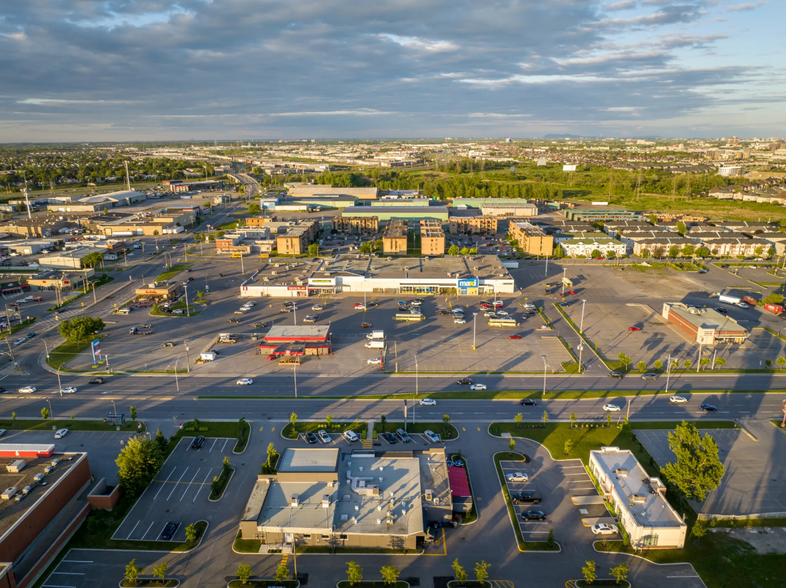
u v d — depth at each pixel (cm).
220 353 15450
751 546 8212
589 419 11800
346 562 7956
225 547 8238
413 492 9038
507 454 10494
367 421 11738
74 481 9250
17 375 14088
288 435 11169
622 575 7350
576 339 16325
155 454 9594
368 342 16125
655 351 15425
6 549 7525
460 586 7469
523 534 8475
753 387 13250
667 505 8606
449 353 15338
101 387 13412
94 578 7612
